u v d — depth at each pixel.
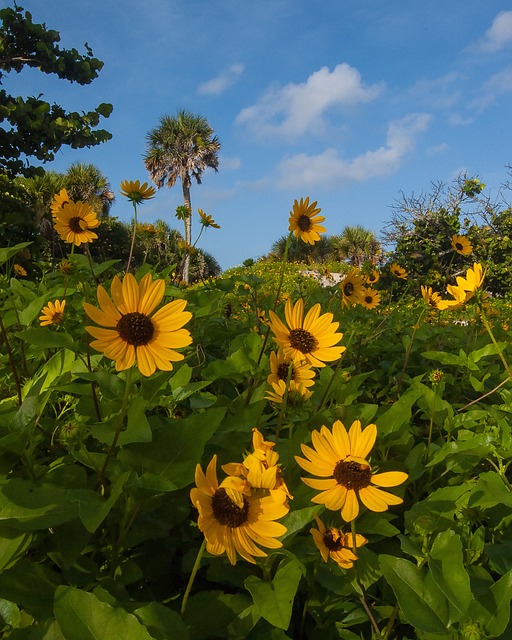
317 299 5.08
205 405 2.11
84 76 10.13
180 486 1.59
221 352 3.69
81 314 2.80
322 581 1.56
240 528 1.23
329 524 1.74
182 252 5.27
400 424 2.18
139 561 1.67
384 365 3.69
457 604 1.25
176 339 1.50
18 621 1.38
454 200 19.81
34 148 9.76
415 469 2.04
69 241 3.29
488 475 1.70
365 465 1.38
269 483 1.23
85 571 1.48
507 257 18.31
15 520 1.33
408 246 19.50
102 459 1.66
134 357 1.47
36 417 1.79
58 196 3.50
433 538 1.55
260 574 1.58
